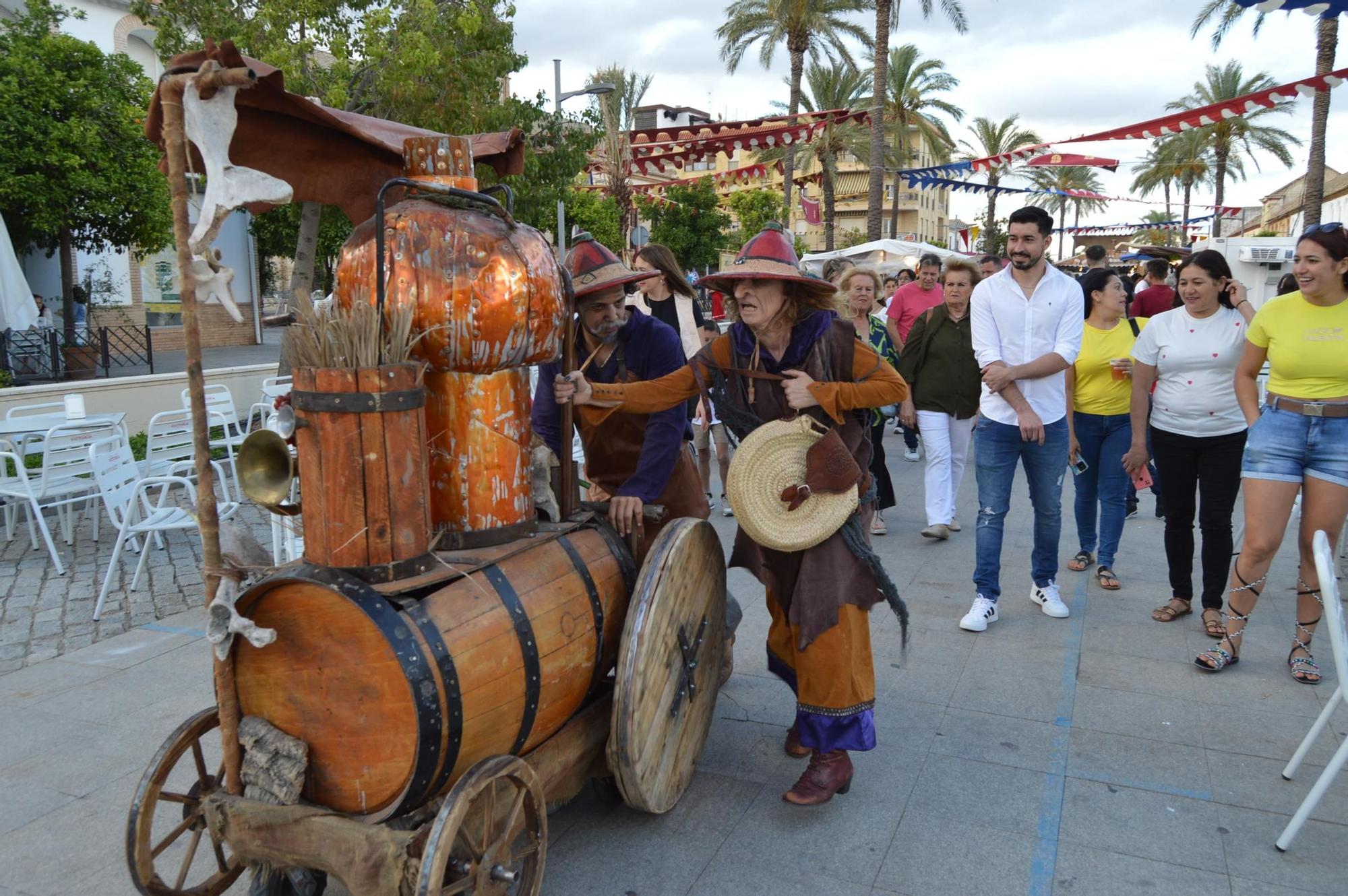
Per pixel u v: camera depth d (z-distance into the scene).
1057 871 2.85
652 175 29.83
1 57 13.82
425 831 2.11
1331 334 3.88
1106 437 5.54
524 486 2.62
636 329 3.45
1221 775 3.40
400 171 2.93
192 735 2.42
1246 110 7.61
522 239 2.50
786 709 4.01
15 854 2.98
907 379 6.52
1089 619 5.04
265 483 2.28
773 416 3.17
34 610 5.40
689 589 2.99
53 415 7.63
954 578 5.79
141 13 11.73
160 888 2.37
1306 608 4.18
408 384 2.17
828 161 32.84
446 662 2.14
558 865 2.90
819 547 3.10
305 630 2.17
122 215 15.45
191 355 2.03
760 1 29.17
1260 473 4.13
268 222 20.14
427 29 11.91
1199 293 4.62
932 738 3.71
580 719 2.82
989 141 45.12
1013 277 4.78
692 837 3.05
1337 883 2.78
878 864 2.89
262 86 2.31
